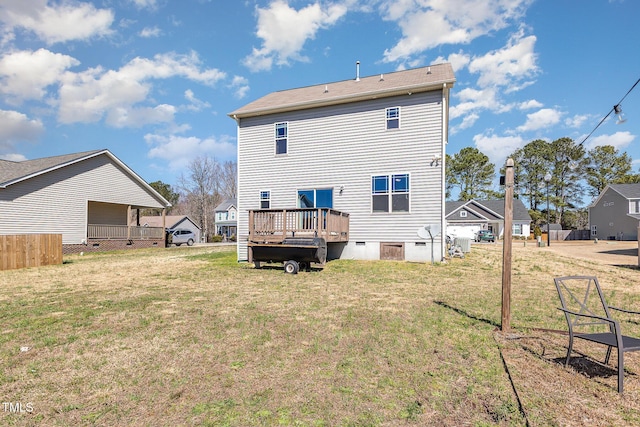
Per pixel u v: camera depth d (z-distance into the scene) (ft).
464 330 15.01
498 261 43.88
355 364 11.34
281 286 26.23
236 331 14.92
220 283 27.91
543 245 86.99
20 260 40.50
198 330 15.12
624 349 9.34
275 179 47.21
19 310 19.15
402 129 41.19
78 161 65.82
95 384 10.05
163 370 11.00
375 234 42.09
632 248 74.18
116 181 73.82
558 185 161.79
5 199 55.11
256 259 36.11
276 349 12.74
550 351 12.60
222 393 9.46
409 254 40.57
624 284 28.71
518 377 10.37
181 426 7.91
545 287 26.30
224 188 183.83
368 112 42.88
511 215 15.02
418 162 40.40
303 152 45.91
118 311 18.67
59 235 44.88
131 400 9.13
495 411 8.42
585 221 165.07
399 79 45.85
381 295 22.71
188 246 95.14
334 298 21.74
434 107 39.88
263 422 8.02
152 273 34.65
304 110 46.06
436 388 9.69
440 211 39.34
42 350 12.86
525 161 170.81
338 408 8.63
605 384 9.91
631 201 106.11
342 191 43.73
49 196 61.00
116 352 12.59
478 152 172.86
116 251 69.56
